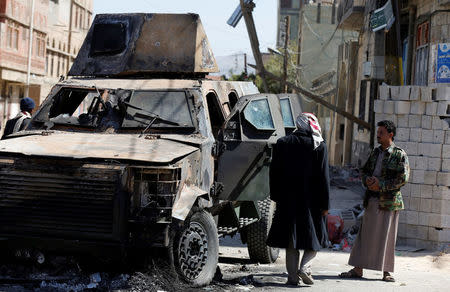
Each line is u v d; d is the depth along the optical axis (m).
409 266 9.59
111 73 8.88
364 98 25.89
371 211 8.11
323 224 7.47
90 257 6.99
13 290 6.46
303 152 7.37
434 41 17.30
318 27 48.03
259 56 22.20
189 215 6.96
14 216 6.62
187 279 7.00
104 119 7.88
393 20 18.94
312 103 46.78
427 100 11.09
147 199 6.48
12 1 37.41
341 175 23.33
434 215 11.08
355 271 8.27
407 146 11.24
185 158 6.94
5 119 40.66
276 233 7.39
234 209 8.33
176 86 8.17
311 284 7.57
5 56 37.03
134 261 6.94
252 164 8.00
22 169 6.60
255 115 8.20
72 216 6.50
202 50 9.05
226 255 10.13
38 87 45.38
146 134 7.63
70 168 6.50
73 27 55.88
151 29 9.05
